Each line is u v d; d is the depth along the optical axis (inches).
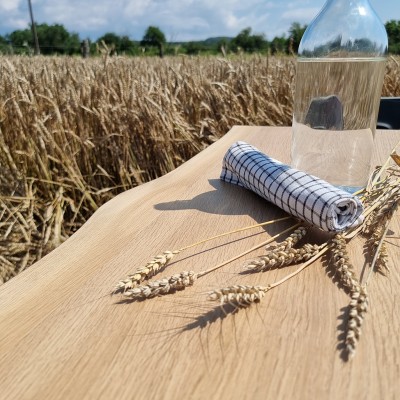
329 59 37.2
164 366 16.5
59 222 84.3
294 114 40.3
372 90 36.9
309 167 38.6
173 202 36.3
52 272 24.4
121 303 21.1
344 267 22.3
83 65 136.0
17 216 85.0
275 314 19.7
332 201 26.3
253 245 27.6
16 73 107.8
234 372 16.1
